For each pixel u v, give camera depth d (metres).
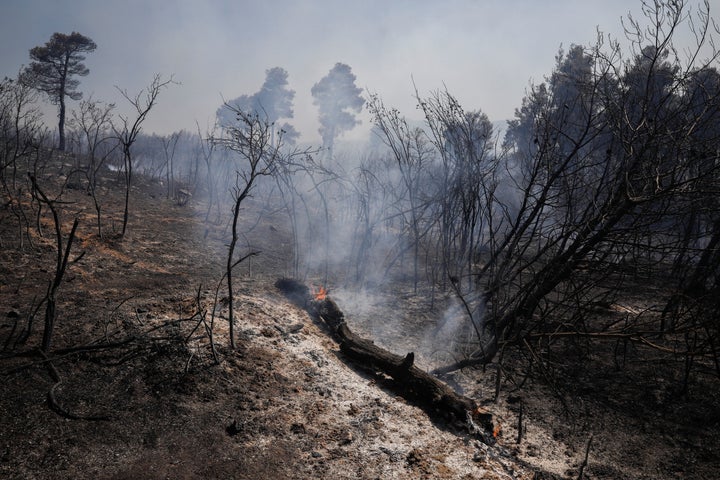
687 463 5.28
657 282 8.64
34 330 5.51
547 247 6.27
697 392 6.67
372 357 6.42
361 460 4.52
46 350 4.95
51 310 4.98
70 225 11.25
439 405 5.66
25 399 4.34
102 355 5.14
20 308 6.20
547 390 6.80
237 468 4.11
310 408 5.18
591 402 6.50
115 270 8.77
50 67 27.45
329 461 4.42
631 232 5.71
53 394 4.45
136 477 3.80
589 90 7.31
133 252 10.27
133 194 17.86
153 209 15.86
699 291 7.64
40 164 18.34
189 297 7.14
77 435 4.10
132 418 4.44
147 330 5.75
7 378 4.53
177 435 4.36
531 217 6.72
